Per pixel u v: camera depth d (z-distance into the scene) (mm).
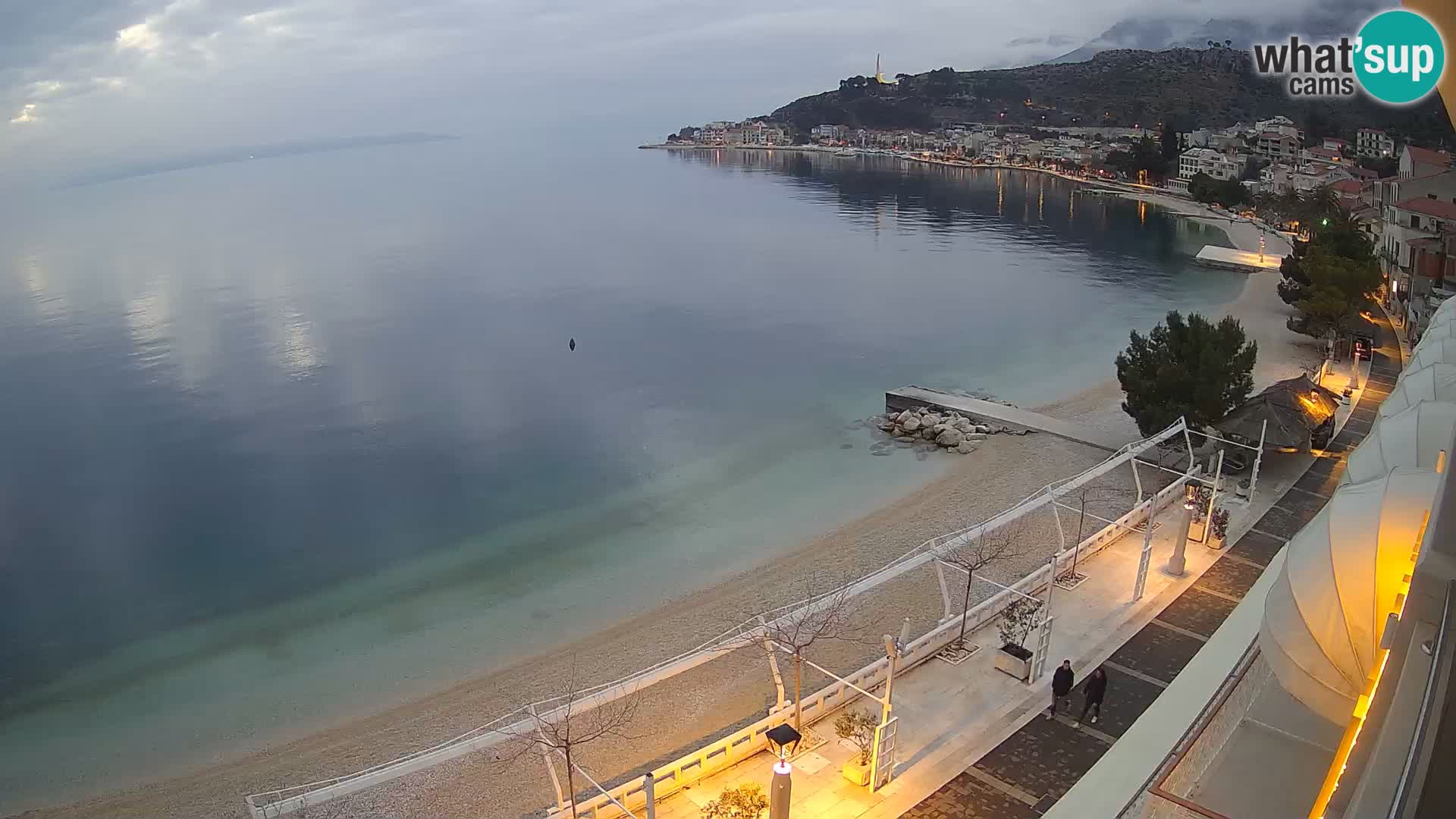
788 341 94562
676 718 31781
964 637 31734
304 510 55906
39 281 148875
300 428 71625
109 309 123438
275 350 97875
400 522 53250
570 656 36875
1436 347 29109
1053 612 33156
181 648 40531
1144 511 39938
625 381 81438
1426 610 10055
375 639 39938
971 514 47406
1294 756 19281
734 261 148125
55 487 61469
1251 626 31234
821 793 24406
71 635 42406
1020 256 143750
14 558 51062
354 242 184625
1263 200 173125
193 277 148000
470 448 65562
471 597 43344
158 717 35156
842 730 25391
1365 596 15352
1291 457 47438
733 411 71188
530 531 50750
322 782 29812
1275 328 79938
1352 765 9727
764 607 39344
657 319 107625
